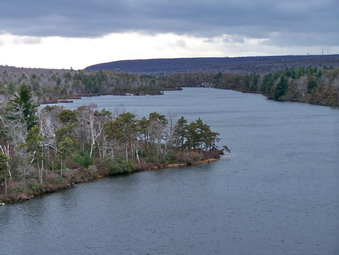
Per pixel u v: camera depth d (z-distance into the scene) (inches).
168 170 3831.2
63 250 2258.9
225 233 2416.3
